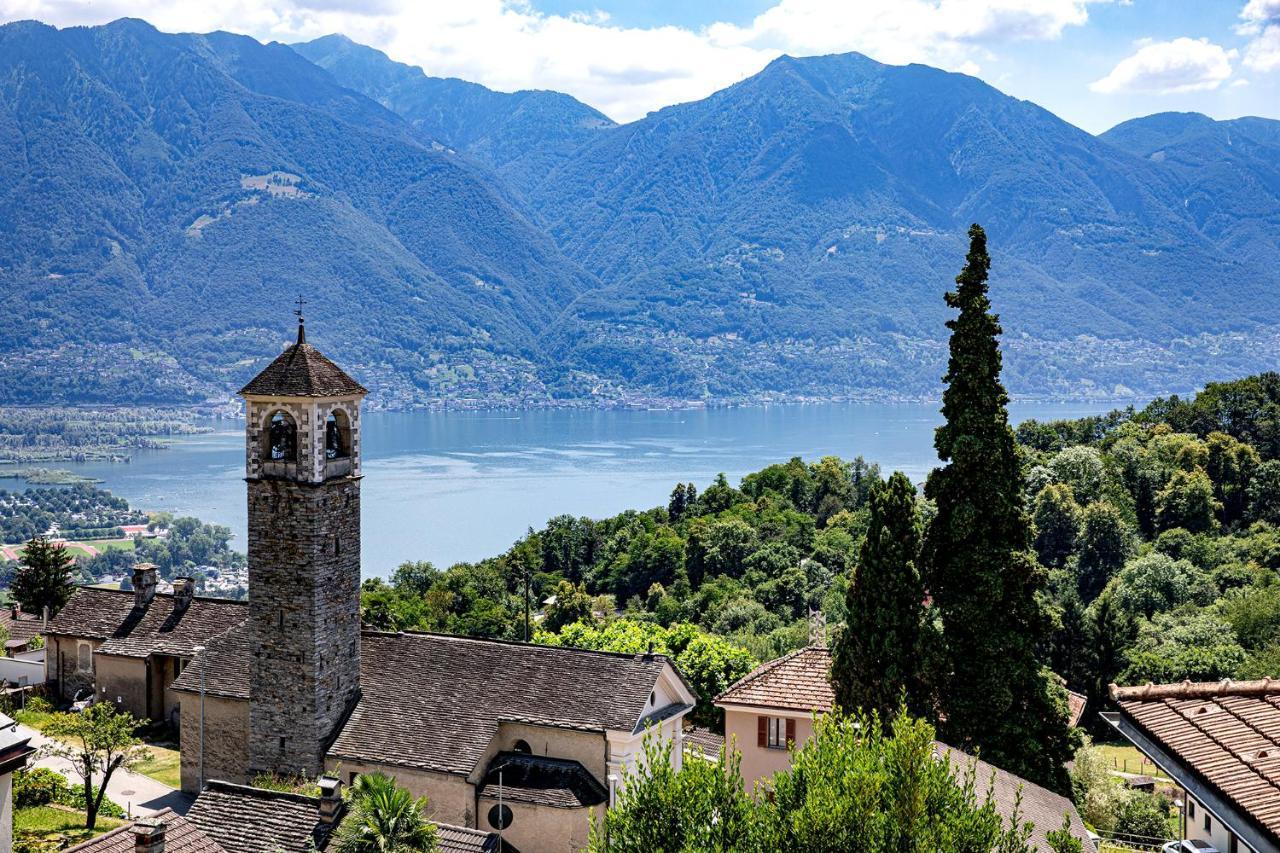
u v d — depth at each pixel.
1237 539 138.25
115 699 79.94
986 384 59.72
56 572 118.38
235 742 65.69
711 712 86.31
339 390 63.31
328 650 62.75
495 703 60.91
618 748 58.22
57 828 59.50
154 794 66.75
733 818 36.22
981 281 59.69
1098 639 107.06
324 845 44.38
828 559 169.12
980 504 58.97
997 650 57.38
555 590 185.00
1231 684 48.00
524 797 57.00
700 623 145.00
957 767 37.19
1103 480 153.62
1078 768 72.69
